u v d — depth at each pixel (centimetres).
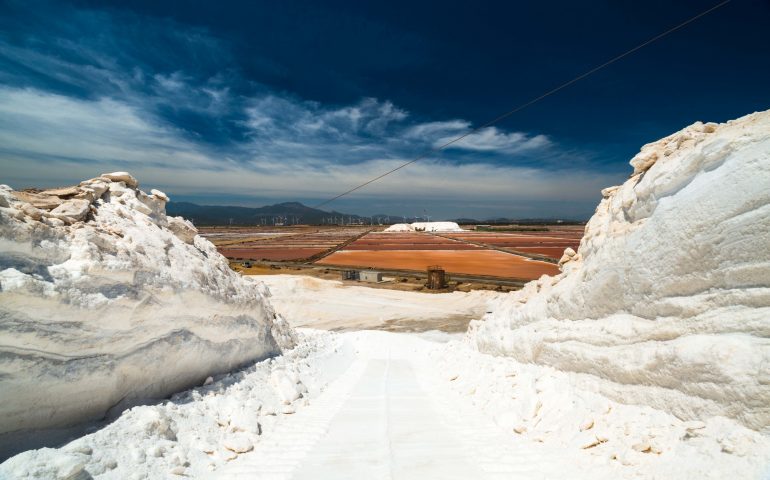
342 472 456
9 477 318
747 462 351
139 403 571
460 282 3922
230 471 464
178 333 658
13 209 473
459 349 1263
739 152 458
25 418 439
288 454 519
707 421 414
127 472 402
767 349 390
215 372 765
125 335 551
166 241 746
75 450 390
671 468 389
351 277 4106
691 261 489
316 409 755
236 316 856
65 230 529
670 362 469
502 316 1073
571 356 654
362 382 1039
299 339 1334
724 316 442
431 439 559
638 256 570
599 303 651
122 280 559
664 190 571
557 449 500
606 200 880
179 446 480
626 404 520
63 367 471
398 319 2673
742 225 437
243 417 597
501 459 482
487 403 725
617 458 436
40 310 452
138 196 800
